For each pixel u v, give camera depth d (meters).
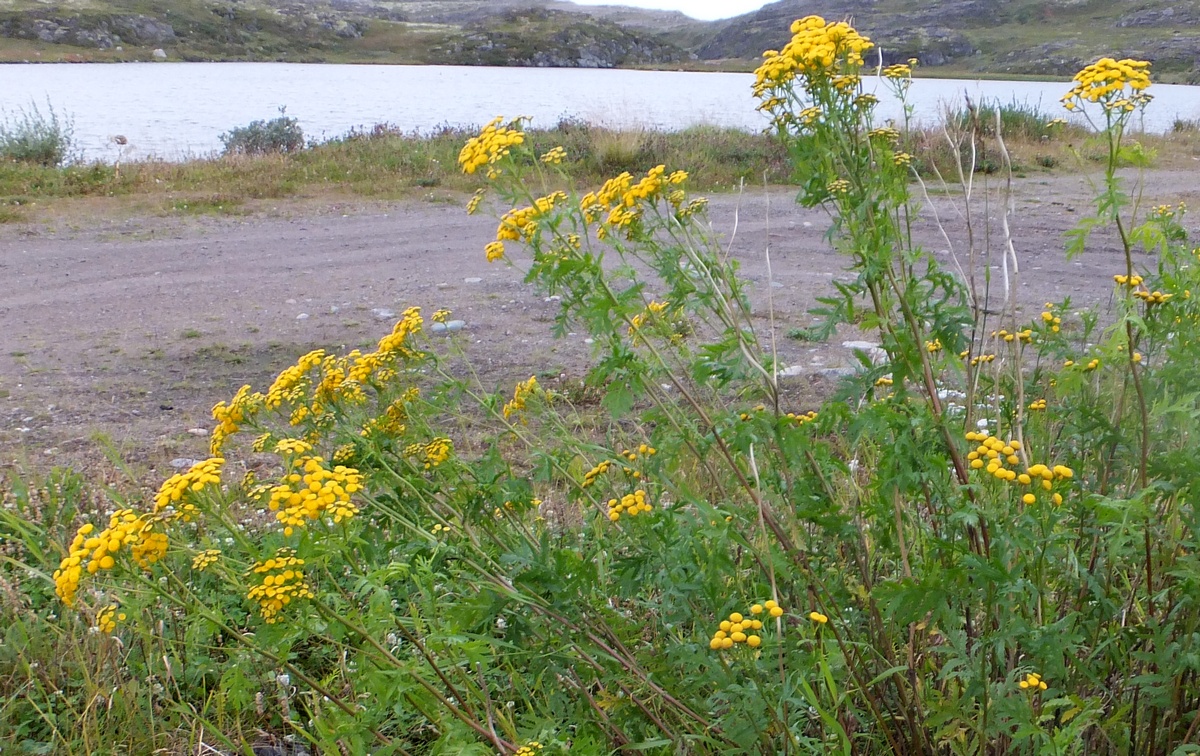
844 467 2.49
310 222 12.20
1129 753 2.38
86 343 7.15
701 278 2.52
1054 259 9.09
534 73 71.56
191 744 2.78
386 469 2.69
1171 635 2.33
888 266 2.34
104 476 4.50
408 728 2.72
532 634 2.51
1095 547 2.47
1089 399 2.81
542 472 2.85
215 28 90.00
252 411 2.87
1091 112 2.91
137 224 11.80
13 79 47.62
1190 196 12.41
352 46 97.62
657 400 2.56
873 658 2.57
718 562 2.29
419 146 16.84
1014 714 1.91
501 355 6.71
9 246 10.48
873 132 2.41
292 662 3.13
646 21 189.50
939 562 2.35
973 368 2.94
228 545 3.38
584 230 2.51
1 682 3.01
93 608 3.14
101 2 87.62
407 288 8.77
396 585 2.66
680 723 2.53
